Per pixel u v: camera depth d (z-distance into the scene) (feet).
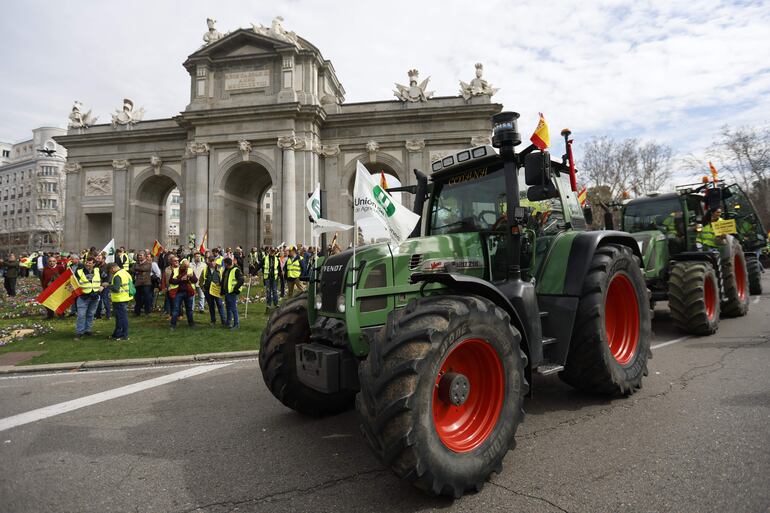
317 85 110.93
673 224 31.83
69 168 121.60
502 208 15.21
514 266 13.42
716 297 27.07
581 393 16.61
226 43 105.70
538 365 13.33
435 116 105.40
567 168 17.80
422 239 13.53
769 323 28.91
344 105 110.01
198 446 13.34
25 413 17.30
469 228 16.01
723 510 8.63
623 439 12.19
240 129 103.65
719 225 30.55
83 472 11.77
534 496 9.51
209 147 105.09
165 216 132.77
